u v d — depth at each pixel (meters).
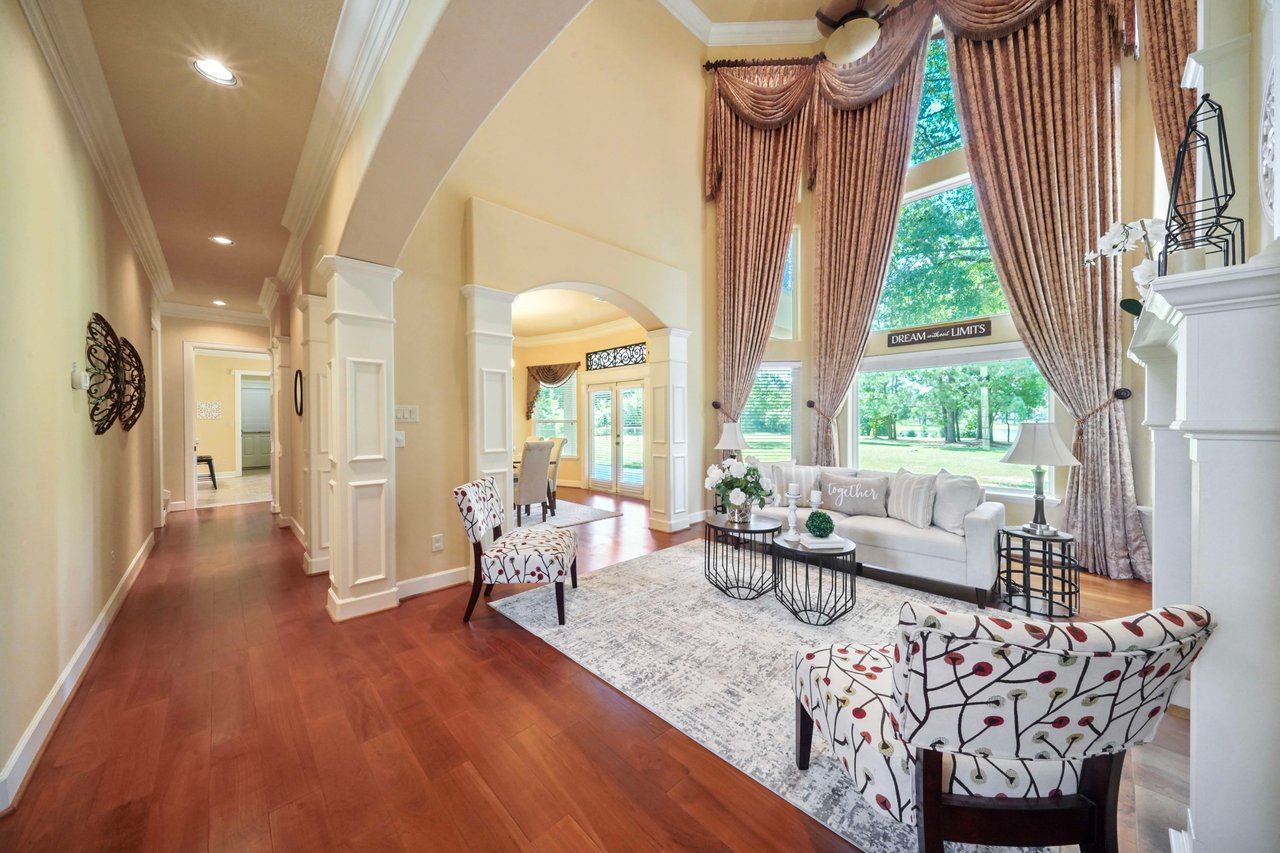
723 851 1.31
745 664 2.30
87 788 1.54
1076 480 3.64
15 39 1.67
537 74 4.00
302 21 2.02
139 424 3.95
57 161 2.07
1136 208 3.57
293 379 4.93
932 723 0.97
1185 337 1.03
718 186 5.63
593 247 4.27
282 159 3.01
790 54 5.61
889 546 3.41
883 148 4.72
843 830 1.38
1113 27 3.57
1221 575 0.99
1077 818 1.03
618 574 3.64
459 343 3.52
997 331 4.31
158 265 4.65
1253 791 0.97
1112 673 0.88
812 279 5.40
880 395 5.09
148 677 2.21
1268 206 1.30
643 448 7.54
